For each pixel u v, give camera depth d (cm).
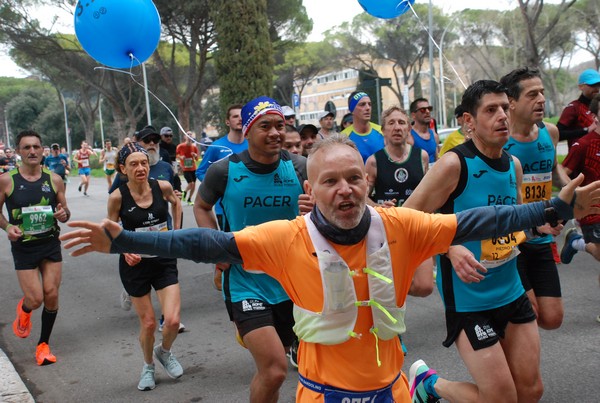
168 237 213
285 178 386
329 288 211
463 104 314
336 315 214
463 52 4028
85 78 3369
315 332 216
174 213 519
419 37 4506
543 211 221
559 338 485
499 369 286
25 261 518
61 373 488
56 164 2205
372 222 216
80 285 811
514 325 306
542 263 361
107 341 567
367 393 220
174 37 2888
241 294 344
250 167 382
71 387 457
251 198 382
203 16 2675
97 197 2142
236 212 385
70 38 3056
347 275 211
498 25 3662
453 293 305
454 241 224
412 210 227
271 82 2364
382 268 215
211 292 734
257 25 2305
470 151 307
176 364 464
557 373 419
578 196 218
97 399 431
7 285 833
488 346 292
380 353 222
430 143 813
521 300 308
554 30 3284
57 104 6494
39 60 3350
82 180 2258
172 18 2725
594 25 3262
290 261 217
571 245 555
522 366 300
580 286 632
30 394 430
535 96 391
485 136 303
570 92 5322
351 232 211
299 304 220
